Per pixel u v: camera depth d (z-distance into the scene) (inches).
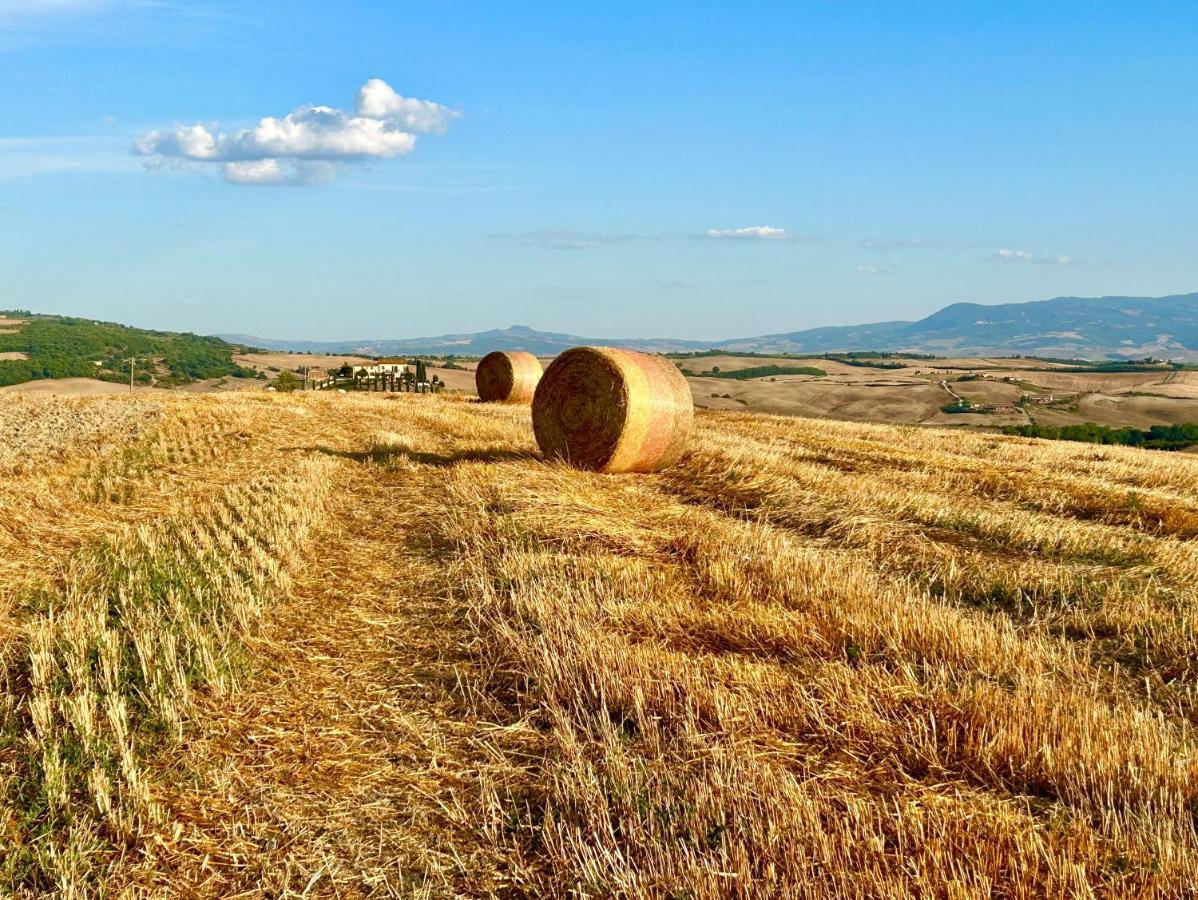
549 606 310.5
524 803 202.5
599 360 613.9
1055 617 342.3
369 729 239.0
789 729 228.7
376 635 308.3
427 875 178.2
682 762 210.4
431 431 873.5
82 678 248.2
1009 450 899.4
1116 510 549.6
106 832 191.3
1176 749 221.5
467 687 264.4
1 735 224.4
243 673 269.3
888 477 647.1
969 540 463.2
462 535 425.1
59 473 594.2
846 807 191.8
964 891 158.7
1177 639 309.0
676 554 395.5
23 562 387.5
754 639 289.0
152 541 407.2
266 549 411.2
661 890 165.9
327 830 193.8
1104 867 171.0
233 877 179.0
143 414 986.1
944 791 202.8
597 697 246.4
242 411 1045.2
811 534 472.7
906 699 242.8
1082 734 219.9
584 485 546.3
